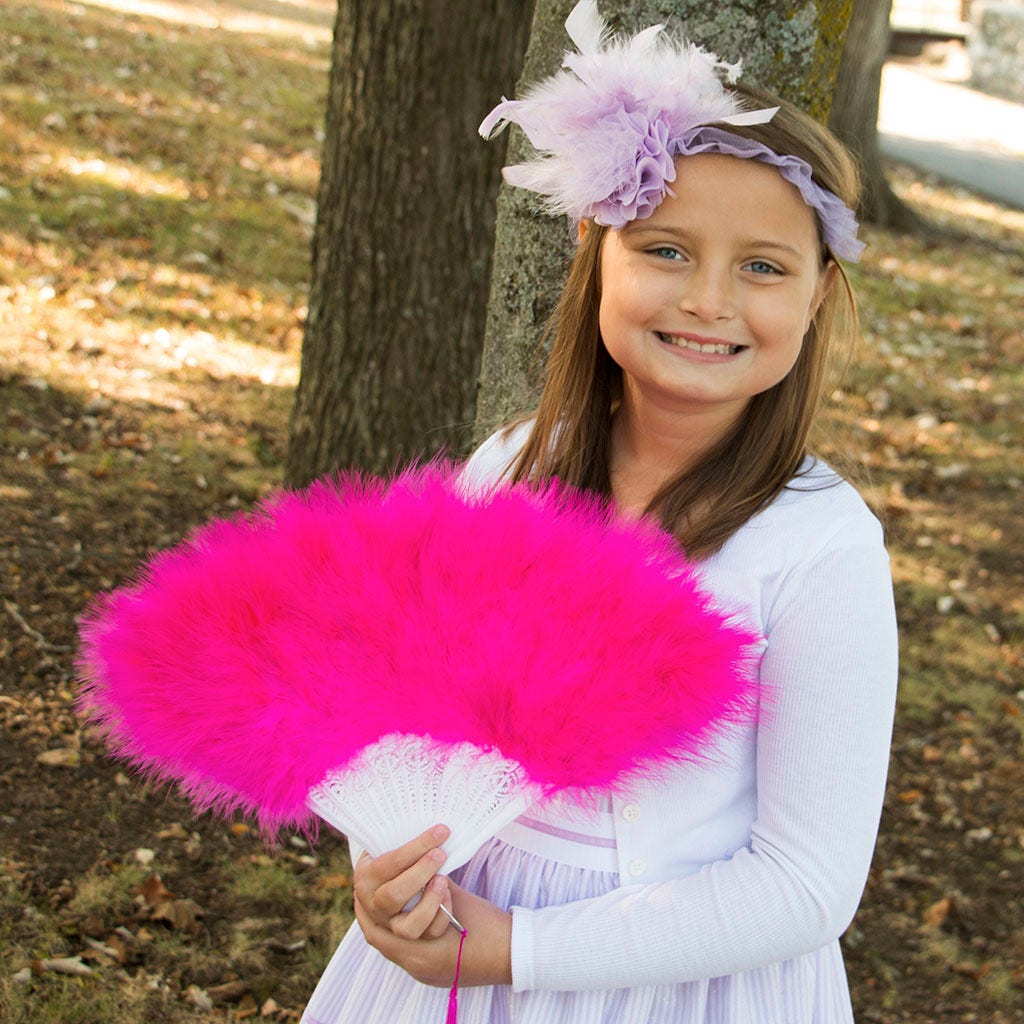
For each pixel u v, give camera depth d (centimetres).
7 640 357
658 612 130
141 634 135
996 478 634
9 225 630
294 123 931
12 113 771
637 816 140
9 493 433
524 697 124
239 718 127
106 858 294
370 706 125
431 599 132
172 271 637
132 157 764
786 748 135
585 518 146
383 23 371
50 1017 249
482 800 127
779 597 140
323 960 278
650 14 189
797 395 153
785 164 136
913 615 491
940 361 788
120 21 1101
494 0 367
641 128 138
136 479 459
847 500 145
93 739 327
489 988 147
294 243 709
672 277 141
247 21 1303
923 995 306
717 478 150
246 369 565
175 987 263
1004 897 345
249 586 136
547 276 211
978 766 401
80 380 519
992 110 1945
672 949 133
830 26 197
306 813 132
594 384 164
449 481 157
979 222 1204
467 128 376
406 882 127
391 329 390
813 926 131
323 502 152
